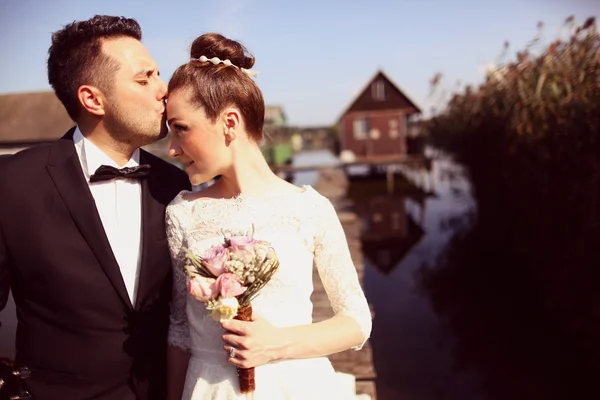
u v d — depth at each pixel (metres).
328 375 1.49
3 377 1.62
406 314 5.71
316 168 19.06
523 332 4.98
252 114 1.48
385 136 21.38
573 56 4.80
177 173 1.82
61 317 1.55
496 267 7.21
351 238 6.59
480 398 3.81
